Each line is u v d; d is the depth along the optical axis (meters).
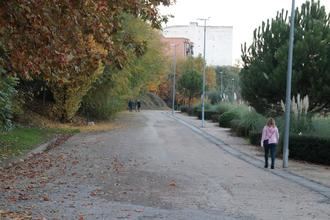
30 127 29.88
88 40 11.24
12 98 22.19
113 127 38.88
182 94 93.25
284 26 28.98
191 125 47.22
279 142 23.00
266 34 29.70
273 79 27.34
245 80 30.44
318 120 24.84
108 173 14.91
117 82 42.25
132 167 16.58
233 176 15.59
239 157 21.97
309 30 26.92
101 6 9.70
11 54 9.84
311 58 26.42
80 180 13.37
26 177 13.55
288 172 17.69
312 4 28.33
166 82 112.12
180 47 135.75
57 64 9.77
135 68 45.06
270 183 14.41
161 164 17.77
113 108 44.69
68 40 9.90
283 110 25.67
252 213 9.91
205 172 16.22
